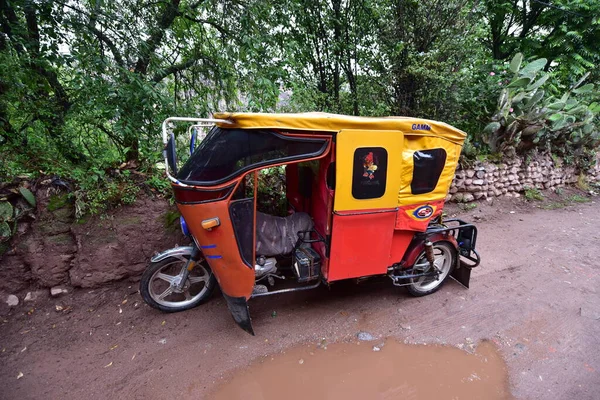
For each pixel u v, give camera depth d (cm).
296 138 258
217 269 272
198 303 339
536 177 753
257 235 303
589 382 254
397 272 344
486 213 634
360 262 307
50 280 337
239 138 249
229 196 257
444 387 253
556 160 797
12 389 244
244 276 278
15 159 342
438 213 329
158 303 321
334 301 355
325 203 293
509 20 1066
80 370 263
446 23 601
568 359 278
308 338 302
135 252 364
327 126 260
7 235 320
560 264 448
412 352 287
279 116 247
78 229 343
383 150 278
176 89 502
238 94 525
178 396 242
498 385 254
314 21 642
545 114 670
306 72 684
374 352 287
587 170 866
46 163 349
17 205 331
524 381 256
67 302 336
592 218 642
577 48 977
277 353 284
